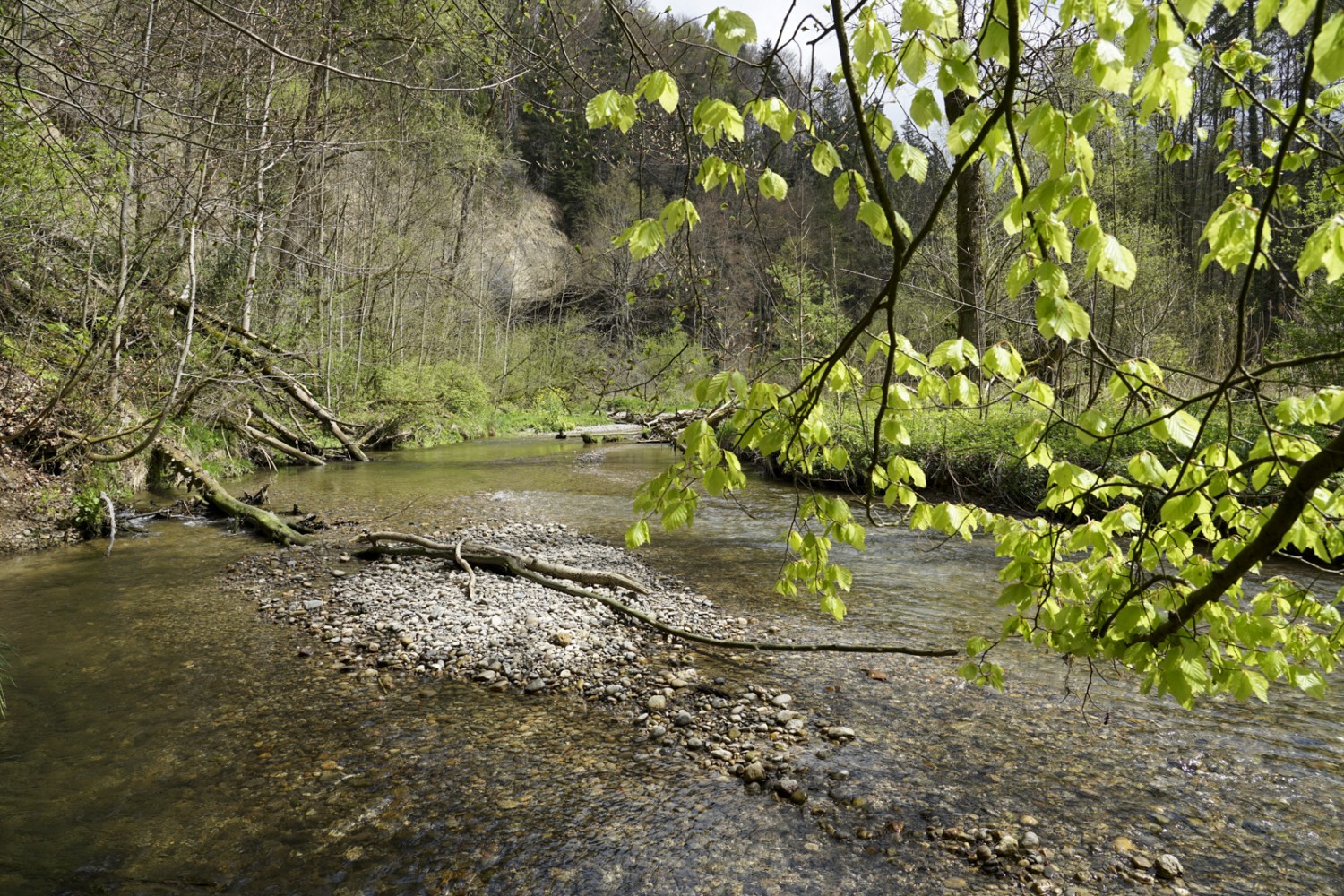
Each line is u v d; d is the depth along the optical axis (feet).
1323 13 3.97
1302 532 7.63
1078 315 5.44
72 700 16.34
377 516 37.86
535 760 13.97
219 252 48.47
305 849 11.23
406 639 19.99
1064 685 17.30
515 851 11.25
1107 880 10.63
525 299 123.54
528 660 18.67
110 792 12.69
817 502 8.62
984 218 33.09
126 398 37.83
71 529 31.32
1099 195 34.86
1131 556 7.41
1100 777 13.32
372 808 12.33
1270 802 12.50
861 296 72.08
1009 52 4.85
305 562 28.48
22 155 25.57
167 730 14.97
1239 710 15.93
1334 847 11.31
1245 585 22.35
